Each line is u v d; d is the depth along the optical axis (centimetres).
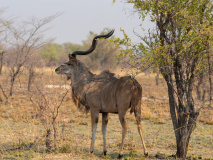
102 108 2303
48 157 2120
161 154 2311
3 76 8212
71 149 2338
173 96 2214
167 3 1969
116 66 12325
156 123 3872
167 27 2092
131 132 3241
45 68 2984
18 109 4216
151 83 10625
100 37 2395
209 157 2333
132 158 2195
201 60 2038
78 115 4034
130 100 2161
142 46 1953
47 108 2366
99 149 2505
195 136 3166
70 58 2502
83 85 2420
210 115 4359
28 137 2742
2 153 2227
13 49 5025
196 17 1988
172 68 2123
